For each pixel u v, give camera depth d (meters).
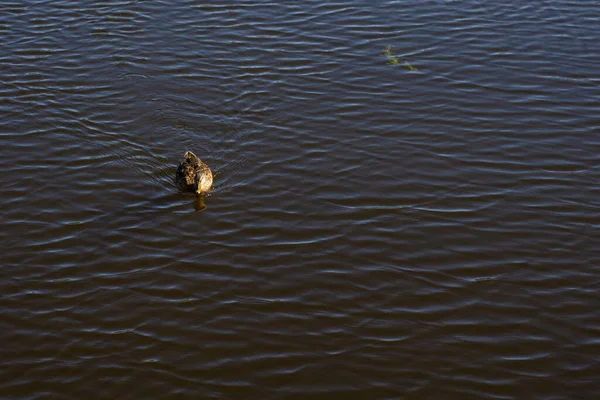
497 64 25.30
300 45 26.45
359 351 15.17
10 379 14.46
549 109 23.02
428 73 24.83
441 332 15.61
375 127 22.20
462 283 16.80
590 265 17.27
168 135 21.78
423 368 14.82
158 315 15.93
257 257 17.47
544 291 16.58
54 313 15.91
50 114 22.67
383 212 18.88
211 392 14.29
